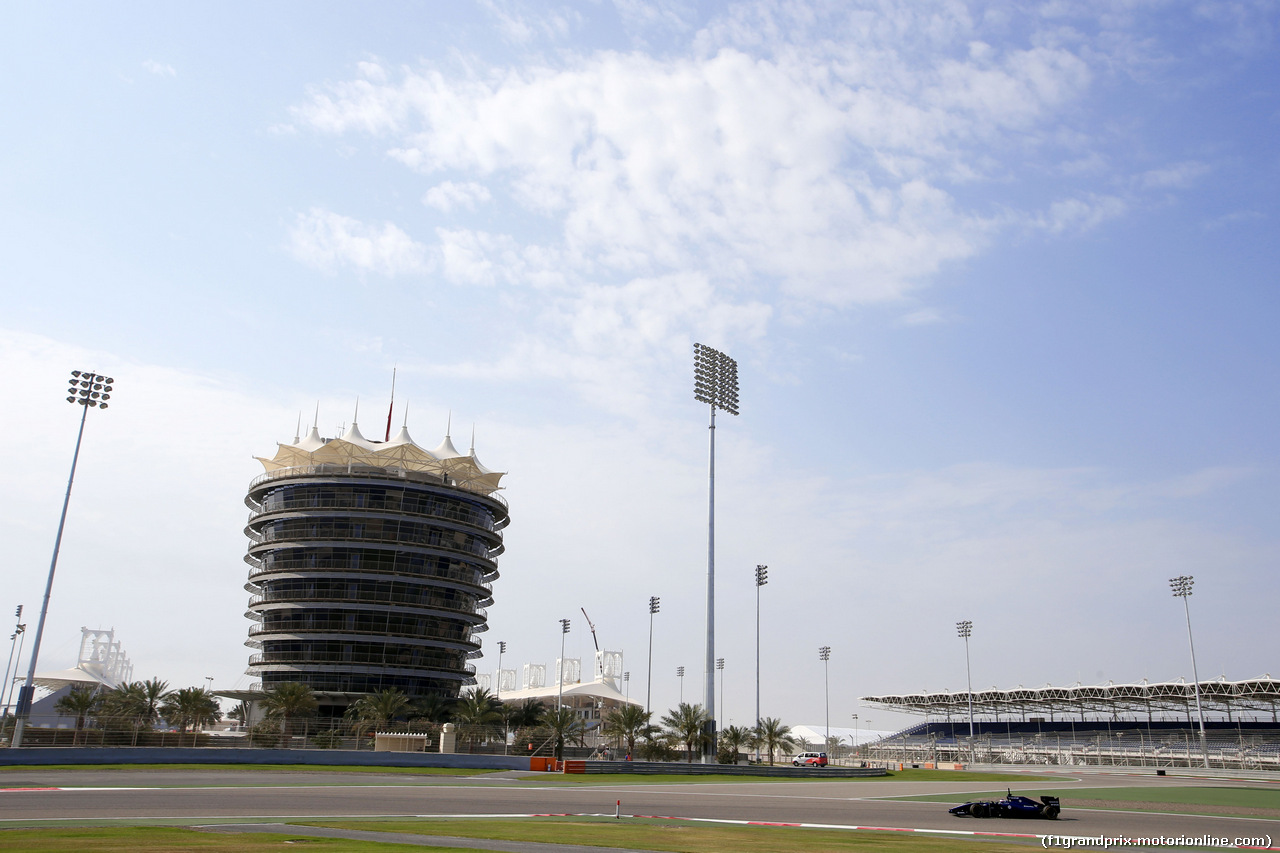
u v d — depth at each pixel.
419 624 91.31
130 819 24.98
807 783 61.06
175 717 82.50
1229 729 153.88
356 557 90.38
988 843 26.11
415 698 88.12
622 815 31.97
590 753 84.88
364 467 94.38
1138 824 33.97
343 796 35.38
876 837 26.80
